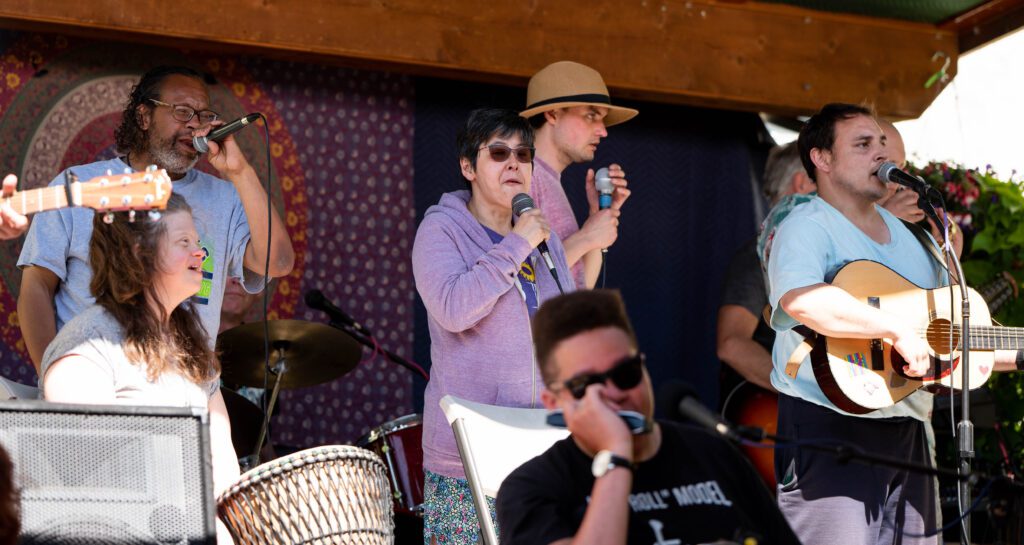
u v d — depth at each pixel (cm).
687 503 475
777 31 1147
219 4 988
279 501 614
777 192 1153
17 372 990
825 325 725
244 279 845
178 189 817
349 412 1095
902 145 987
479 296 703
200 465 488
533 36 1076
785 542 489
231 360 941
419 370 995
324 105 1098
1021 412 1061
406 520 891
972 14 1158
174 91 808
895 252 792
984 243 1091
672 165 1175
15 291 993
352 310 1098
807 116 1188
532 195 909
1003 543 805
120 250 591
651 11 1112
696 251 1176
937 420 1003
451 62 1051
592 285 912
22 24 959
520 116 776
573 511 473
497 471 625
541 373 466
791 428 749
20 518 454
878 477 729
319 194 1094
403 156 1116
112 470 479
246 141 1073
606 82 1094
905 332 727
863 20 1168
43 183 1003
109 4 958
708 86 1121
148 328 593
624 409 462
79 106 1018
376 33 1031
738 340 1073
